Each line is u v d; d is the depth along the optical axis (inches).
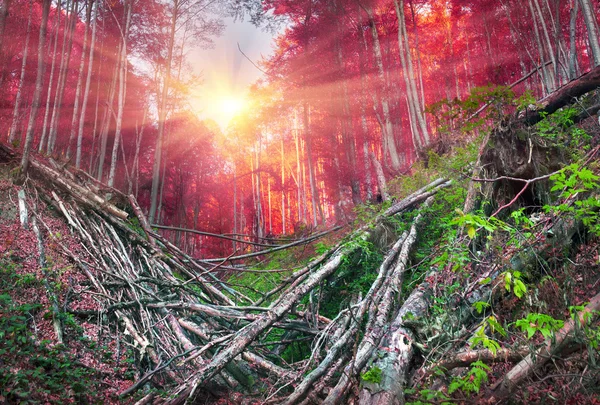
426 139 553.3
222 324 236.4
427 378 149.0
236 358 202.1
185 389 166.7
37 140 708.7
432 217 268.4
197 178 1251.8
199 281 263.4
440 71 985.5
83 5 659.4
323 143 914.7
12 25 623.2
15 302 199.5
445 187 283.7
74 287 231.0
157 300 236.4
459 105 225.9
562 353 127.7
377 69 762.2
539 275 167.6
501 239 185.2
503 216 212.4
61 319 201.3
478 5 807.1
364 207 313.9
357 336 179.3
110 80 836.6
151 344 201.9
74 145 778.8
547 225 171.3
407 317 172.4
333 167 845.8
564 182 138.8
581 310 121.1
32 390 145.9
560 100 258.8
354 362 159.6
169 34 910.4
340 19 839.1
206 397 185.0
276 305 218.4
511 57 775.7
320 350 203.3
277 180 1347.2
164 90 899.4
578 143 220.5
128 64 917.8
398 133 822.5
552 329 117.6
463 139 351.3
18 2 611.5
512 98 214.4
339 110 813.2
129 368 194.4
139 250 285.9
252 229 1385.3
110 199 330.0
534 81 740.7
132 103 949.8
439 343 158.6
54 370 164.1
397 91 828.6
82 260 251.4
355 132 829.8
